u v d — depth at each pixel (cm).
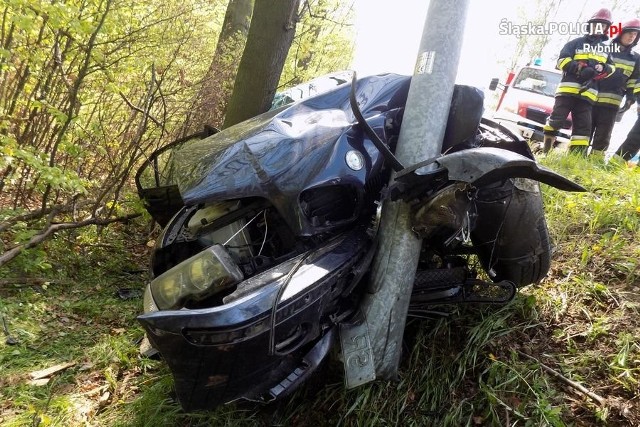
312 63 920
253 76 457
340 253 224
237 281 209
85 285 405
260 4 451
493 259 278
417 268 273
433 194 225
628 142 604
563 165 486
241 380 199
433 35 249
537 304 282
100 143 504
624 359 232
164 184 331
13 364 288
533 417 218
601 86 588
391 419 241
